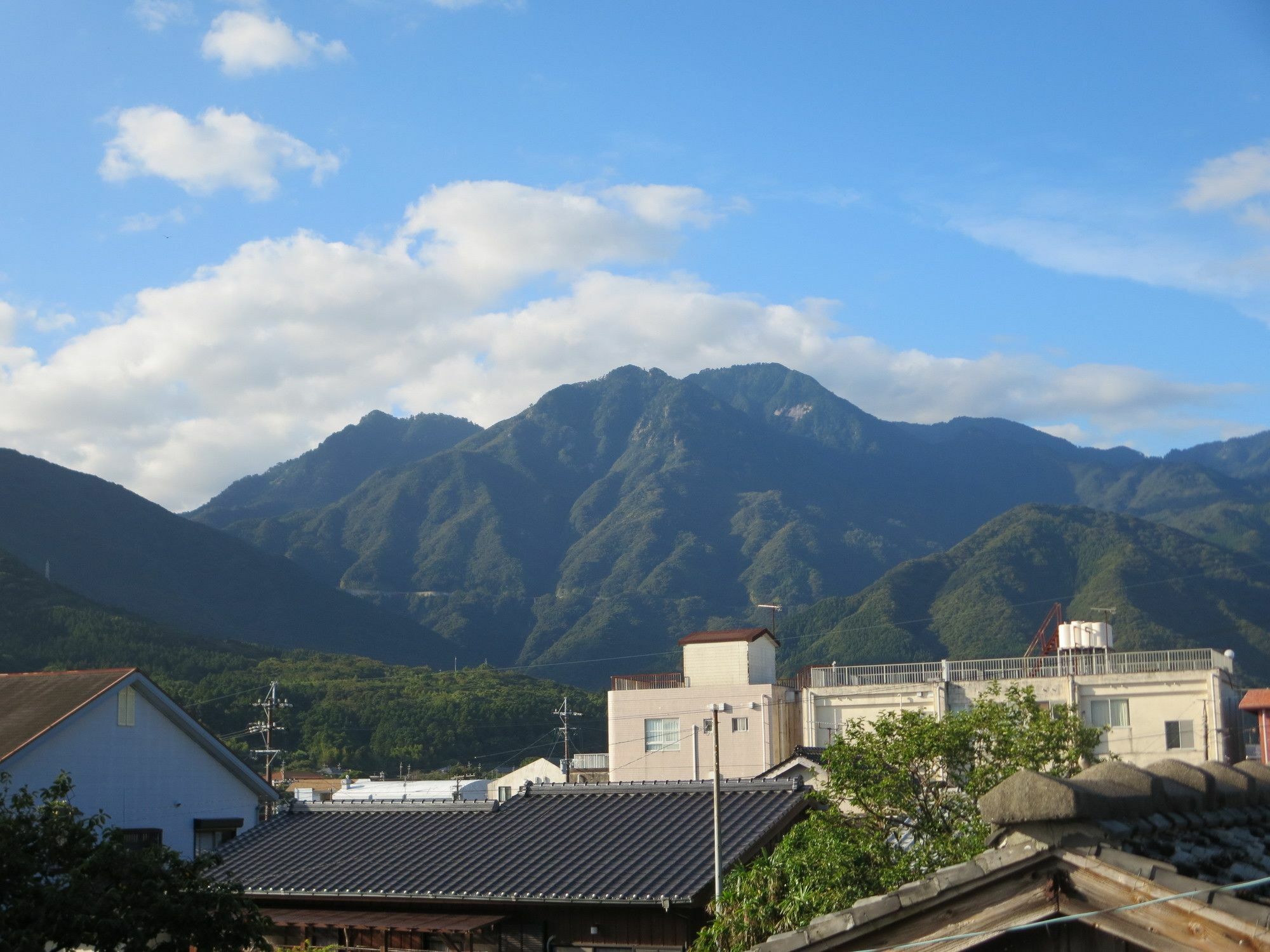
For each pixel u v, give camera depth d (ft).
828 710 175.52
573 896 68.44
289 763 305.73
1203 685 155.94
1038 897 20.29
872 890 54.24
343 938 75.61
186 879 49.44
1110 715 159.53
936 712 166.20
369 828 88.99
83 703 93.76
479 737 343.67
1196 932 18.62
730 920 57.62
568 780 205.87
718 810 67.10
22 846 47.09
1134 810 21.99
